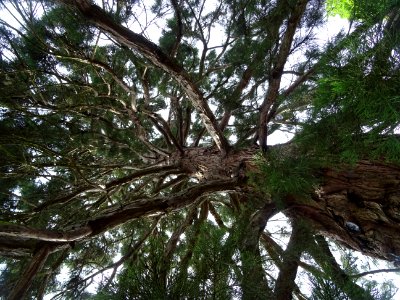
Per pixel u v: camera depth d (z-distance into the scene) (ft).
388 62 4.79
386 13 4.82
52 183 16.67
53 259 14.98
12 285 12.40
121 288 5.68
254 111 17.74
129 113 14.88
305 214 10.61
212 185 11.96
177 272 5.82
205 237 6.44
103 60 15.42
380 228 9.04
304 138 7.72
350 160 7.59
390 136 6.00
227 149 13.47
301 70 14.69
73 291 12.66
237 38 16.84
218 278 5.77
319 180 9.36
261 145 12.08
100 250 17.49
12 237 8.31
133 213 10.31
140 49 9.86
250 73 15.23
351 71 5.04
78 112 15.16
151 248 6.40
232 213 17.85
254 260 6.52
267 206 10.81
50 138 14.60
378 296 5.69
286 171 8.36
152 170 15.49
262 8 12.73
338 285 5.62
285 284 8.30
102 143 17.40
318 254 8.87
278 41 12.03
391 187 8.89
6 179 15.05
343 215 9.68
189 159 15.58
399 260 8.65
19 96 13.14
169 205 10.96
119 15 12.07
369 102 4.96
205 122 12.74
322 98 5.73
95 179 17.78
